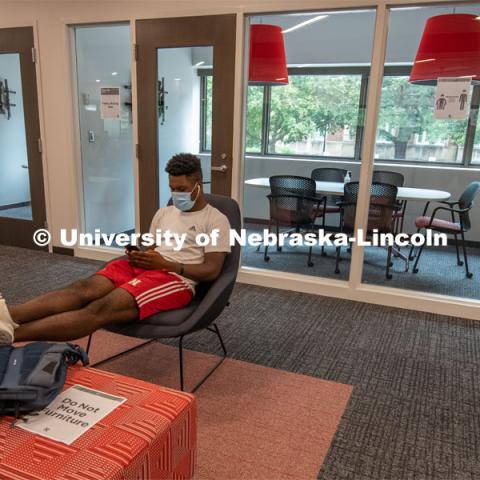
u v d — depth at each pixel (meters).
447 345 2.56
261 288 3.40
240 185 3.39
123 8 3.41
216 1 3.12
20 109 3.99
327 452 1.67
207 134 3.50
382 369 2.28
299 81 4.85
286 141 5.11
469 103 2.96
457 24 2.95
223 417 1.86
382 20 2.78
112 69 3.98
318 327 2.75
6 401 1.18
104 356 2.34
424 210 4.44
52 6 3.62
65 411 1.22
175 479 1.27
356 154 4.90
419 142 4.63
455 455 1.67
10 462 1.04
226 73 3.20
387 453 1.67
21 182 4.17
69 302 1.85
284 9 2.96
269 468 1.58
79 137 3.93
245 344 2.51
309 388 2.09
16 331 1.68
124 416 1.21
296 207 4.03
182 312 1.94
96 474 1.01
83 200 4.08
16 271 3.63
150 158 3.65
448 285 3.69
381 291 3.12
